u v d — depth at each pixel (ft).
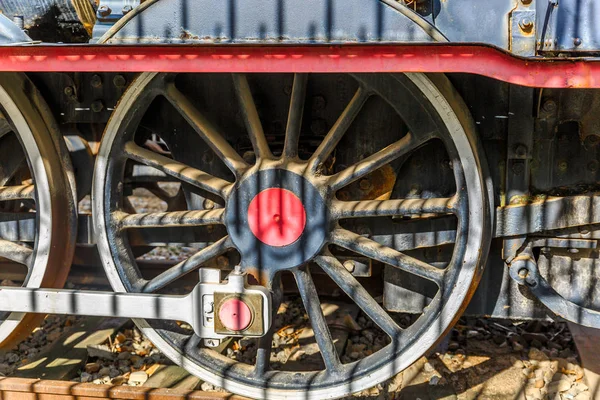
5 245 9.66
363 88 8.27
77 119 9.60
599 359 10.44
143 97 8.67
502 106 8.55
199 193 9.70
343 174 8.48
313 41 7.60
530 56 7.64
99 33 8.81
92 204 9.02
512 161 8.66
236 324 8.23
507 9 8.13
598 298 8.95
